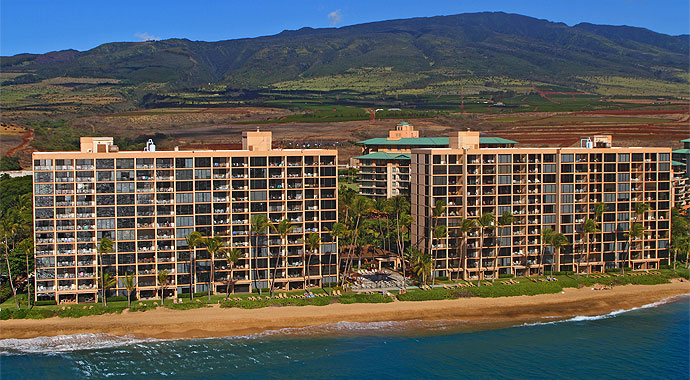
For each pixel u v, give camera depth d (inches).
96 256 6412.4
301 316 6245.1
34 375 5068.9
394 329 6077.8
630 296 7042.3
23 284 6899.6
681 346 5689.0
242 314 6210.6
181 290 6643.7
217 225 6658.5
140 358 5403.5
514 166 7524.6
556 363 5369.1
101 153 6387.8
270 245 6791.3
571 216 7623.0
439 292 6820.9
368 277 7362.2
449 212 7445.9
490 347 5703.7
